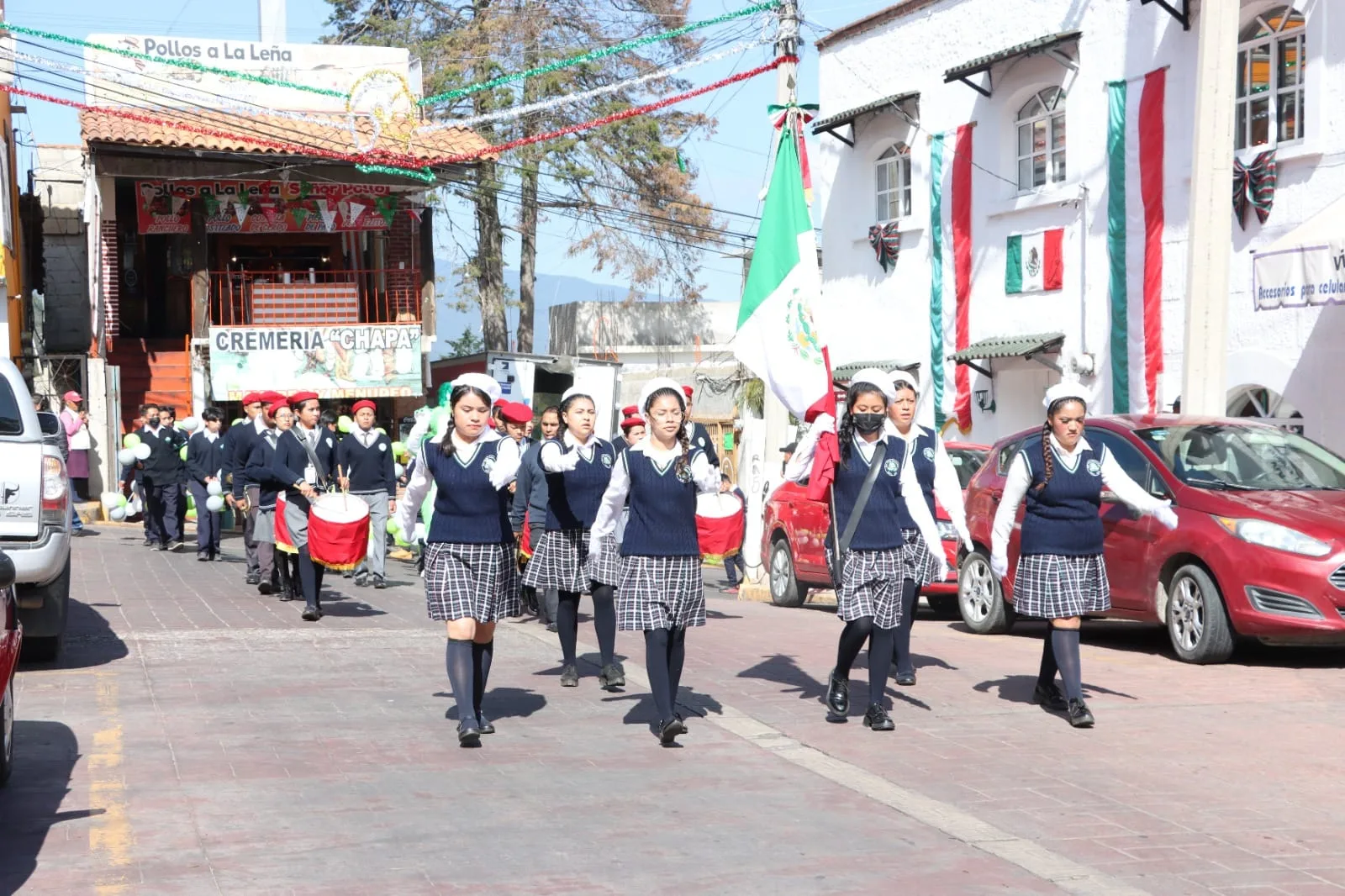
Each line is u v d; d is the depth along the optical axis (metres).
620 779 6.68
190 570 17.25
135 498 21.38
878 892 5.02
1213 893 5.04
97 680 9.18
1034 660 10.56
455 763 6.97
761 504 16.80
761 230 14.10
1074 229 18.89
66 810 5.99
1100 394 18.50
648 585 7.55
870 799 6.30
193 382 26.31
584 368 26.17
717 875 5.20
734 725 7.98
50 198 30.97
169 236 29.77
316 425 13.57
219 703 8.44
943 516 13.04
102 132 24.14
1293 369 15.72
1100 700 8.78
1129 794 6.44
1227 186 13.56
